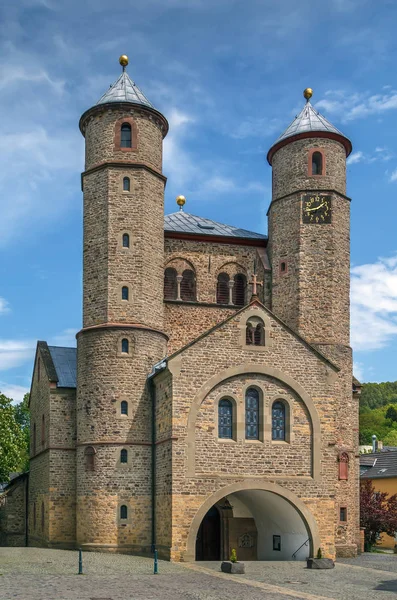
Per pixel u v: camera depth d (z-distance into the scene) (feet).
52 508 125.90
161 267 130.11
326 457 113.39
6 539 152.46
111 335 121.29
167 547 106.93
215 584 83.20
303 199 134.82
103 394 119.85
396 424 426.51
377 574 96.94
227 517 129.29
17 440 153.89
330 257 133.18
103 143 130.00
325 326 130.93
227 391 111.34
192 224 148.25
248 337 114.11
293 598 74.49
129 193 127.34
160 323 128.16
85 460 119.44
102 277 124.67
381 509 154.20
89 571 90.99
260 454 110.83
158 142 134.10
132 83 136.26
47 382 133.59
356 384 136.67
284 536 119.75
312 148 136.56
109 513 115.75
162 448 112.88
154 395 119.34
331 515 111.96
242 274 144.05
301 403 114.32
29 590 74.38
